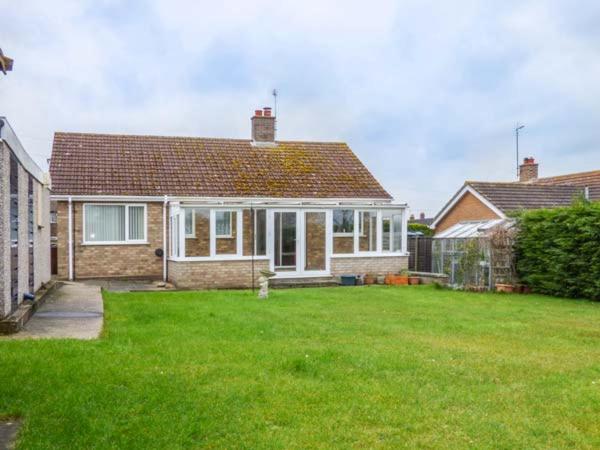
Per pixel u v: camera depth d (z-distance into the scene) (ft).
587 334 37.06
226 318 40.96
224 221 72.84
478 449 17.71
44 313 41.16
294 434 18.67
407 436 18.72
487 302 54.75
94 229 75.05
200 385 23.48
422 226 135.13
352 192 85.87
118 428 18.67
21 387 22.39
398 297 57.82
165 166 83.30
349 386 23.81
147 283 73.77
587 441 18.48
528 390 23.79
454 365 27.61
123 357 27.45
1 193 32.65
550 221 63.00
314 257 77.46
